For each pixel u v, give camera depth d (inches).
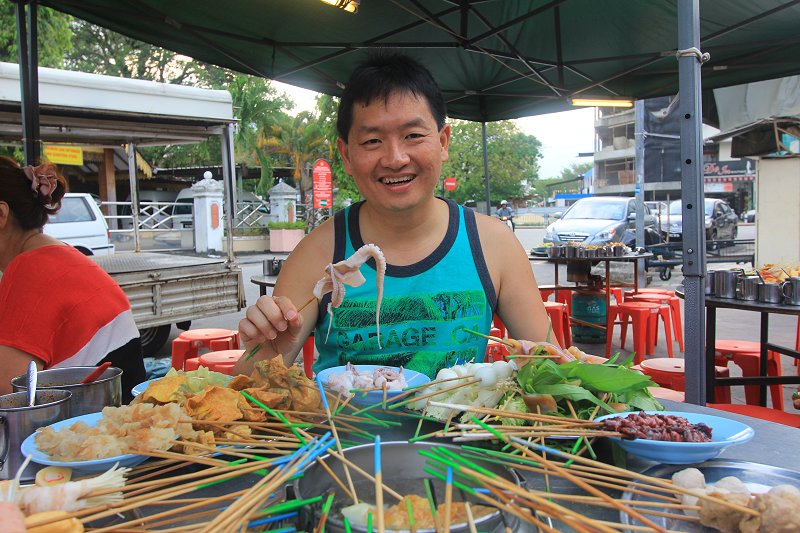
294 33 208.1
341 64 242.4
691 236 130.6
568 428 58.4
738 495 44.6
